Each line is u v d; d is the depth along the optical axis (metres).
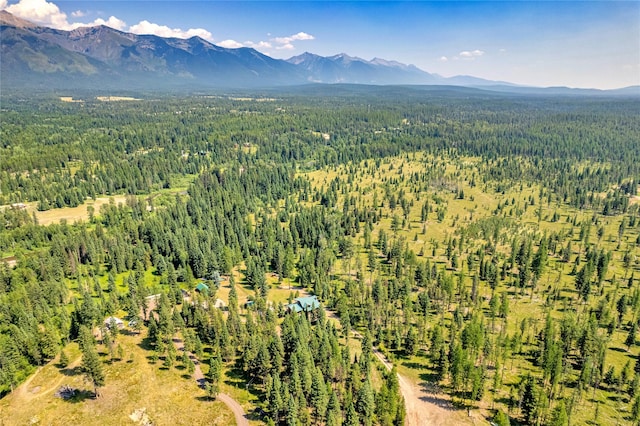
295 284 175.62
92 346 108.94
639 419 96.50
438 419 103.12
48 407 101.50
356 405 100.56
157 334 121.44
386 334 135.50
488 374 118.94
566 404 101.62
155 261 184.62
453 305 159.88
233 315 129.75
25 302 135.62
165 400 104.44
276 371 105.50
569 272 187.88
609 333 136.62
